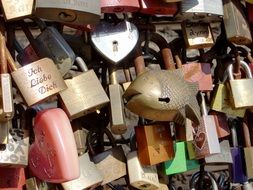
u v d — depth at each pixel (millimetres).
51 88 1223
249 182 1771
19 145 1240
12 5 1241
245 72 1644
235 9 1604
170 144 1457
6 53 1234
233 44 1665
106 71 1526
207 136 1521
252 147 1667
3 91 1154
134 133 1524
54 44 1355
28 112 1326
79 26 1408
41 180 1300
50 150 1217
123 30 1435
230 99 1601
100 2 1362
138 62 1499
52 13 1282
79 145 1396
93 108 1354
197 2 1480
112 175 1436
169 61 1550
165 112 1330
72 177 1200
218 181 1715
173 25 2162
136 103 1334
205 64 1602
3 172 1269
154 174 1466
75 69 1440
